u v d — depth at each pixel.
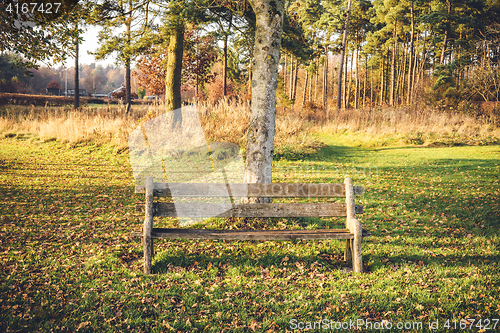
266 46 5.21
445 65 27.48
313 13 35.03
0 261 3.86
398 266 3.91
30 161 11.18
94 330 2.70
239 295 3.27
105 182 8.60
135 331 2.71
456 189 7.69
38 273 3.61
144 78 23.66
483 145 14.39
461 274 3.62
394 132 16.86
